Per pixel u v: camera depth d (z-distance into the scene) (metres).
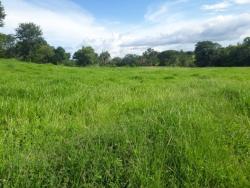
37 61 109.50
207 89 10.16
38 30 110.50
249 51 103.12
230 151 4.71
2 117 6.23
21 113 6.52
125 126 5.23
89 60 120.88
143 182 3.77
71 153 4.21
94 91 9.24
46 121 6.05
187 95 8.55
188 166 4.05
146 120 5.47
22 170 3.82
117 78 18.92
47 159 4.15
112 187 3.70
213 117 6.04
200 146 4.57
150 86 12.55
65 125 5.89
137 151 4.28
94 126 5.60
